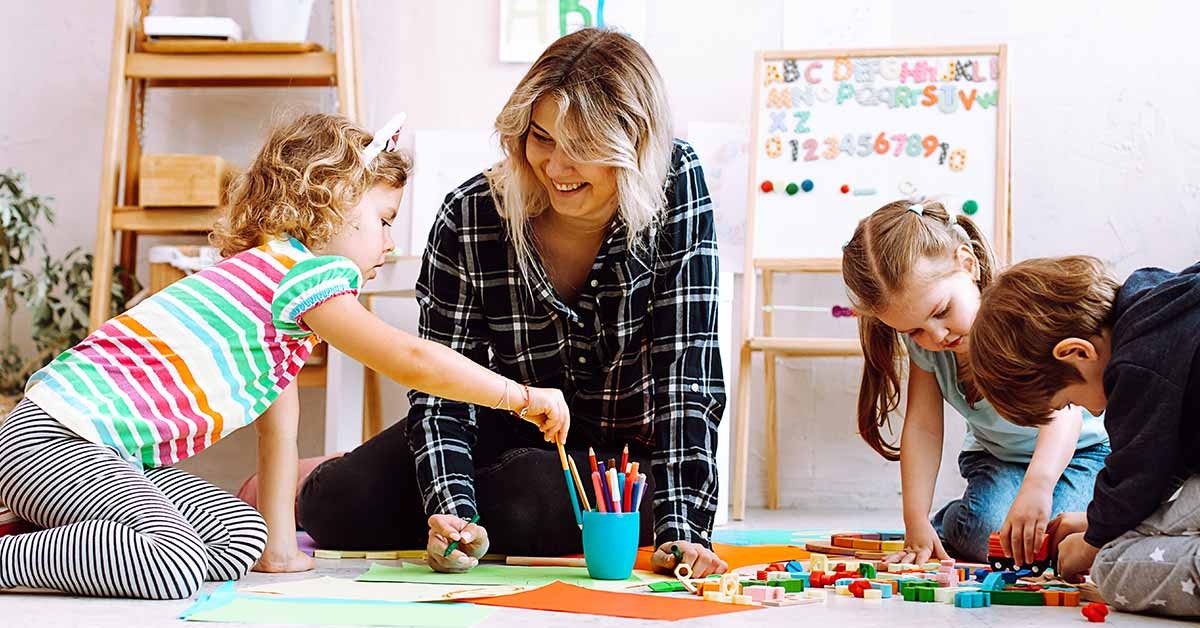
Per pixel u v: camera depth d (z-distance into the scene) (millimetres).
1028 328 1270
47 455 1357
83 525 1303
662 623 1123
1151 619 1195
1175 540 1180
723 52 2957
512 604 1214
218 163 2758
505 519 1636
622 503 1465
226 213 1581
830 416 2912
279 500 1544
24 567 1291
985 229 2654
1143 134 2826
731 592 1276
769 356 2846
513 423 1771
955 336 1612
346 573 1535
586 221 1581
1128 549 1213
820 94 2766
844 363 2908
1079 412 1588
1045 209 2854
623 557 1421
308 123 1562
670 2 2973
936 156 2695
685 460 1562
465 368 1431
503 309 1669
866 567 1435
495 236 1638
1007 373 1296
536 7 2992
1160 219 2818
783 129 2770
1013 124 2863
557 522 1640
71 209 3072
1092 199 2842
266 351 1468
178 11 3000
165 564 1281
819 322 2928
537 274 1616
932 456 1747
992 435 1781
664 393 1592
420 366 1426
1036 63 2861
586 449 1771
